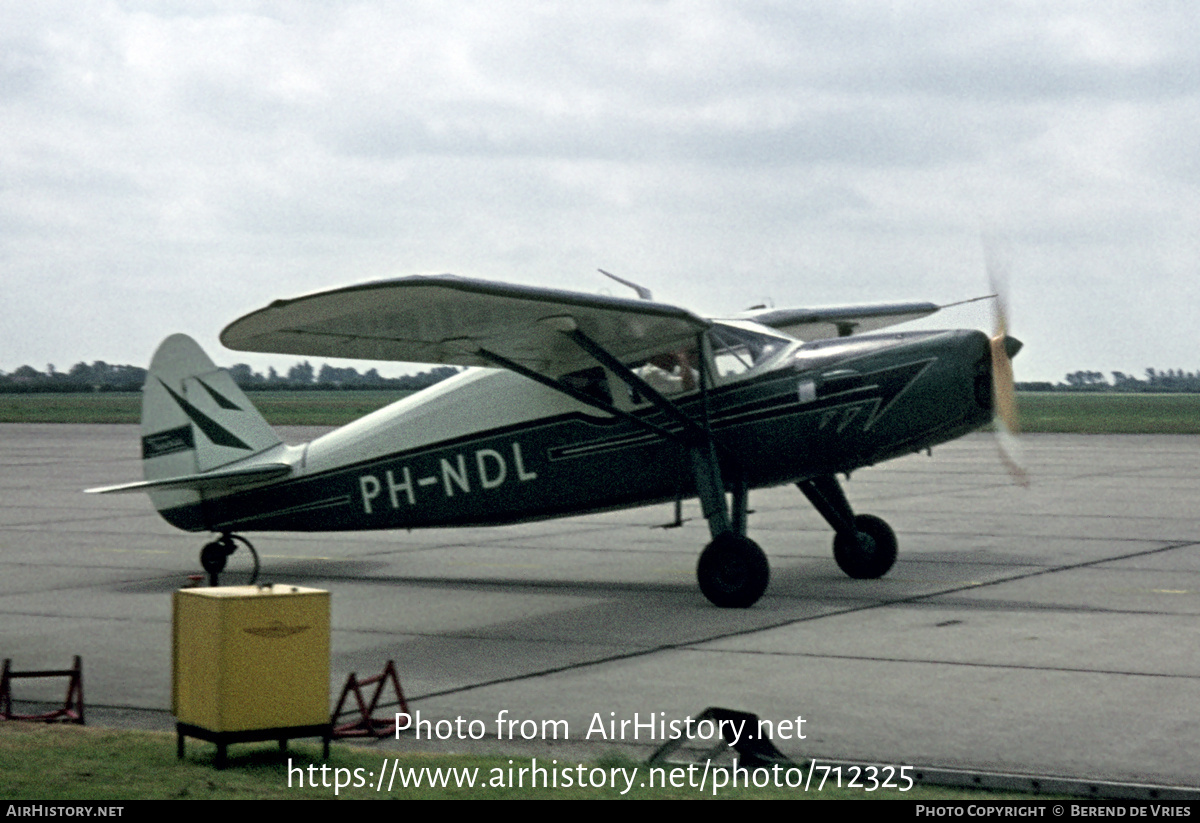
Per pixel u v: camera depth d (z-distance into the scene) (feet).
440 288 30.63
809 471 40.45
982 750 21.70
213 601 19.72
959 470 104.94
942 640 32.22
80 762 20.02
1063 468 104.27
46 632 35.55
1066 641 31.94
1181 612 36.35
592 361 41.39
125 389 633.61
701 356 39.70
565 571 48.70
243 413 48.01
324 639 20.34
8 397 518.37
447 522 44.93
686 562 51.24
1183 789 19.12
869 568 44.04
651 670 29.09
